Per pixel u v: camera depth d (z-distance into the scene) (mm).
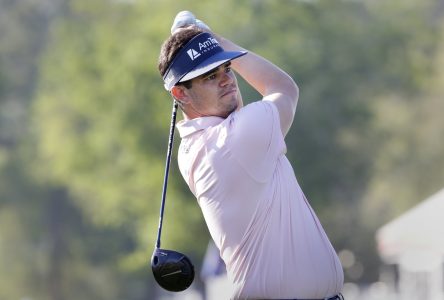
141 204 109000
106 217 122188
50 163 157375
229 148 13875
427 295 86500
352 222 165750
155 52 106438
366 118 114000
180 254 14344
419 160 150750
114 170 115250
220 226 14008
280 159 14133
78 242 168875
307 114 108312
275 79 14859
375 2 125625
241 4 105188
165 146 105875
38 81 188125
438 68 146750
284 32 108062
